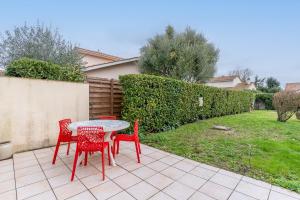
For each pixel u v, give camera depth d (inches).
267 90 1128.8
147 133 228.5
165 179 112.9
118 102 231.6
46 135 170.4
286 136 234.2
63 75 182.7
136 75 214.4
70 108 185.2
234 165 135.3
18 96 153.6
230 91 469.1
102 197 92.5
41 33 300.5
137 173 120.3
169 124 269.0
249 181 111.6
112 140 143.5
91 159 143.1
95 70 392.5
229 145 186.5
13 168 124.9
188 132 247.1
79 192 96.6
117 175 116.9
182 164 136.6
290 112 355.9
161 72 455.8
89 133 111.8
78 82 190.9
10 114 150.1
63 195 93.5
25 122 158.1
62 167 127.0
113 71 426.6
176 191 99.6
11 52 283.3
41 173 117.6
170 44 440.1
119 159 144.6
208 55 474.9
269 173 122.6
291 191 101.1
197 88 334.6
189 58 435.2
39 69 166.2
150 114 232.1
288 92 357.7
